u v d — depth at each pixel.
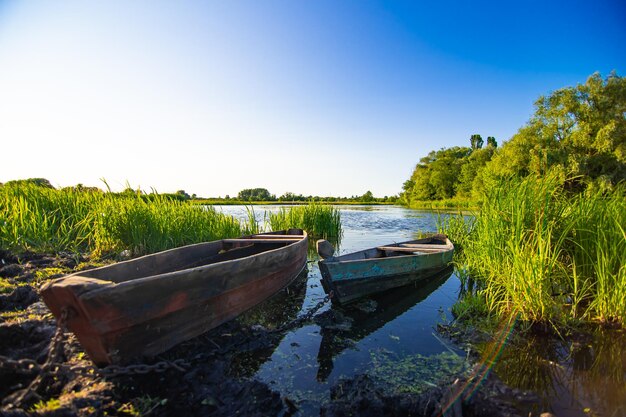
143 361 3.11
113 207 7.81
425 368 3.61
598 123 24.89
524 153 27.03
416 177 74.50
